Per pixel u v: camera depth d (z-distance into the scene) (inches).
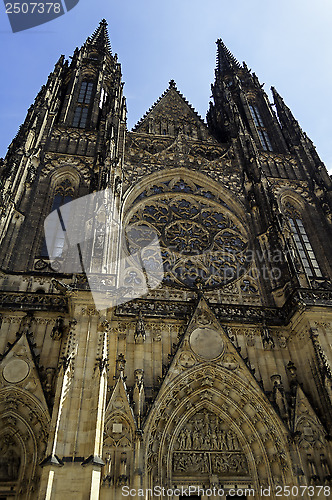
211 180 2437.3
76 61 3272.6
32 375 1387.8
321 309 1638.8
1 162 2180.1
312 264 2156.7
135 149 2551.7
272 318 1739.7
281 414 1437.0
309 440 1391.5
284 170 2691.9
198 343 1572.3
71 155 2389.3
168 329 1627.7
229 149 2716.5
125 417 1332.4
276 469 1380.4
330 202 2394.2
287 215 2416.3
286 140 3009.4
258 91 3597.4
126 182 2293.3
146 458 1289.4
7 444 1321.4
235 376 1515.7
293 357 1638.8
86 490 1069.8
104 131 2544.3
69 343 1354.6
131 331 1588.3
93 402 1235.2
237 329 1681.8
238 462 1440.7
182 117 3107.8
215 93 3690.9
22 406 1349.7
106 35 3946.9
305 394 1493.6
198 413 1537.9
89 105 2979.8
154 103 3129.9
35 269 1819.6
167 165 2465.6
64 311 1578.5
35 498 1193.4
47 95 2719.0
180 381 1477.6
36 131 2379.4
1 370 1382.9
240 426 1496.1
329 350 1557.6
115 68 3449.8
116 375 1432.1
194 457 1428.4
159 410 1406.3
